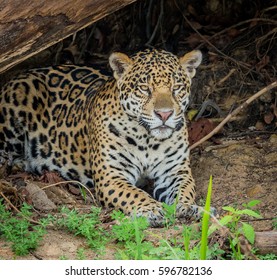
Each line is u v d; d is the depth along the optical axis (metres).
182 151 12.09
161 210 10.66
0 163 12.88
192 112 14.52
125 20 15.78
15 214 10.63
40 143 13.00
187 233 9.27
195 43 15.80
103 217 10.62
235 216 9.34
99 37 15.65
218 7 16.11
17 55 9.38
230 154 13.08
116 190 11.44
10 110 13.00
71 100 13.04
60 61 15.41
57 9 9.08
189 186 11.63
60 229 10.05
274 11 15.72
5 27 8.94
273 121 14.26
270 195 11.54
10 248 9.45
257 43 15.13
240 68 14.94
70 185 12.38
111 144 11.81
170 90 11.37
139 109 11.41
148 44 15.91
